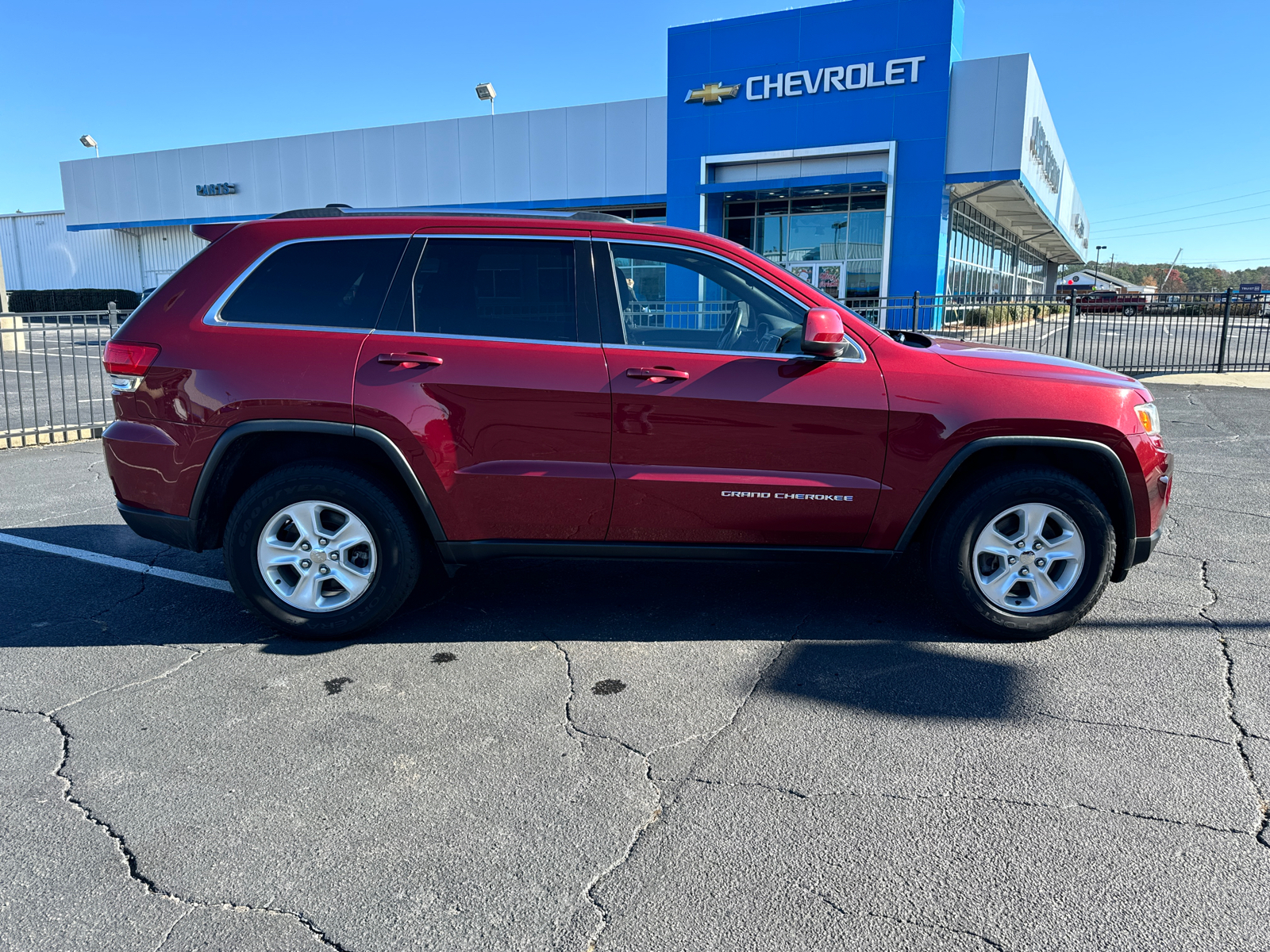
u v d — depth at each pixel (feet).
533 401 11.38
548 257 11.78
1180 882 7.01
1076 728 9.62
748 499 11.58
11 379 49.42
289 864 7.35
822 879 7.11
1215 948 6.29
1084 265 191.52
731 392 11.34
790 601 13.94
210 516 12.12
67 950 6.34
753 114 73.15
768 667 11.32
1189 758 8.95
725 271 11.91
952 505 11.71
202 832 7.80
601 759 9.05
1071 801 8.20
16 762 9.01
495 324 11.66
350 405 11.30
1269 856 7.33
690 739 9.46
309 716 10.03
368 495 11.60
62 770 8.87
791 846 7.55
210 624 13.01
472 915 6.72
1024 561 11.81
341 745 9.37
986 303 49.21
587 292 11.75
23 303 125.39
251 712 10.15
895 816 8.01
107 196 117.91
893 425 11.42
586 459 11.54
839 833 7.75
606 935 6.48
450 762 9.02
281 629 12.08
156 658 11.73
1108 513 12.03
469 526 11.81
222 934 6.52
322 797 8.36
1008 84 65.26
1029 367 11.84
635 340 11.73
